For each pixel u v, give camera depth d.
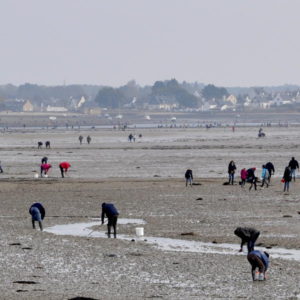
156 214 158.00
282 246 121.31
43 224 145.50
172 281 94.31
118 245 119.50
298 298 85.56
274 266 103.12
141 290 89.50
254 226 141.50
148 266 103.06
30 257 108.44
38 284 92.06
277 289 89.94
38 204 137.25
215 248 118.94
